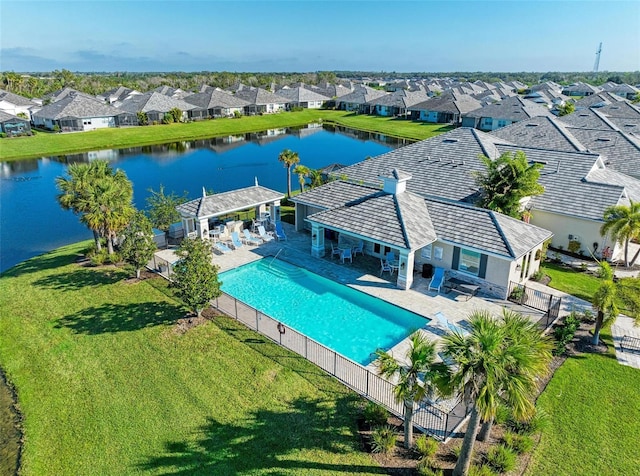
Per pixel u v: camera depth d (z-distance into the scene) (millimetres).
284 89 138250
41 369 18484
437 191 34312
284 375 17750
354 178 39375
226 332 20828
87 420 15688
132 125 91625
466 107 97375
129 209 27922
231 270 27875
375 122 102000
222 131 91312
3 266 29891
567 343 19766
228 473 13516
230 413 15820
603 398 16359
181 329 21094
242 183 53562
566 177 33281
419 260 27500
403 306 23328
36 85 141750
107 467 13859
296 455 14070
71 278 26578
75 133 82812
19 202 45312
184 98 110812
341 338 21047
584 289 25266
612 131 46219
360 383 17203
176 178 56188
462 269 25703
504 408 14117
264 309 23719
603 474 13227
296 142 81688
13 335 20922
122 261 28625
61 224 38531
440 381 11750
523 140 46406
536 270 26984
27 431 15336
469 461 12484
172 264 27484
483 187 31094
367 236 25922
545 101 113812
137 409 16109
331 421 15383
